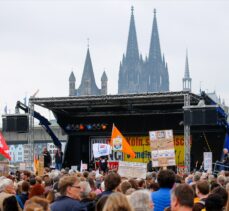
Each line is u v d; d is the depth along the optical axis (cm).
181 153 4381
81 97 4062
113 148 3266
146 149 4447
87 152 4578
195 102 4116
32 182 1759
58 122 4522
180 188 823
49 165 4253
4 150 2966
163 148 2777
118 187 1361
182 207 817
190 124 3678
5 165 2647
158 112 4325
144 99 4084
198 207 1064
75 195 1155
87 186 1297
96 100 4075
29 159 4116
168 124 4397
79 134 4519
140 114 4356
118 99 4047
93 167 4416
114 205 746
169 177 1206
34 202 855
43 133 6712
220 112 3875
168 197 1194
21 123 4103
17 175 2656
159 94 3878
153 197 1198
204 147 4297
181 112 4262
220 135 4266
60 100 4084
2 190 1388
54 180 2088
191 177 2039
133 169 2208
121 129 4481
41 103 4222
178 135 4406
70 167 4572
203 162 3947
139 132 4447
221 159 4169
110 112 4406
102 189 1811
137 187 1536
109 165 3353
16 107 4166
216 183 1452
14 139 6856
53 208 1135
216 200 954
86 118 4506
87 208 1231
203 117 3659
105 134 4497
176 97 3950
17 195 1484
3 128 4128
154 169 4069
